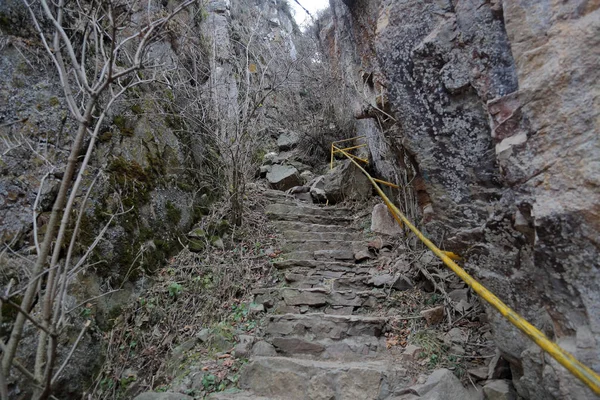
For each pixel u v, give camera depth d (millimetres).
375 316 3348
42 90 3041
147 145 4039
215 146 5195
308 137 7598
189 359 2975
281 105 8211
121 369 2859
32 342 2389
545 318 1822
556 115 1511
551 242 1558
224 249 4258
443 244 2439
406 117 2348
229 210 4715
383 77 2436
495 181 2014
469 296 3270
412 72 2248
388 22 2342
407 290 3613
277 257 4336
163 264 3768
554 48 1518
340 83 7082
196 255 4008
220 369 2855
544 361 1742
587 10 1450
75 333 2701
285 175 6469
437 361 2777
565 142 1486
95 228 3152
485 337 2877
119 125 3740
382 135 3742
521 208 1697
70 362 2588
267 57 7793
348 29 4641
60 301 1639
